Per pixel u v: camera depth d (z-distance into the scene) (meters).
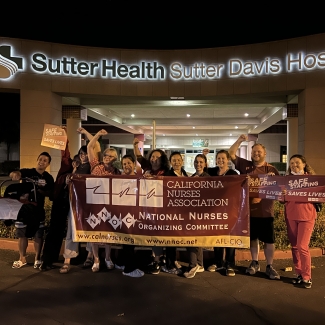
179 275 5.48
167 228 5.30
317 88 12.74
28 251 6.73
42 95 13.56
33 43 13.44
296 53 13.05
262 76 13.59
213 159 37.06
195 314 4.12
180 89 14.32
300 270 5.10
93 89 14.12
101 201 5.46
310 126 12.84
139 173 6.59
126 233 5.39
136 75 14.30
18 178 5.61
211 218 5.26
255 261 5.56
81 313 4.14
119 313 4.15
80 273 5.56
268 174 5.23
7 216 5.69
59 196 5.75
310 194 4.95
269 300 4.52
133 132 30.98
